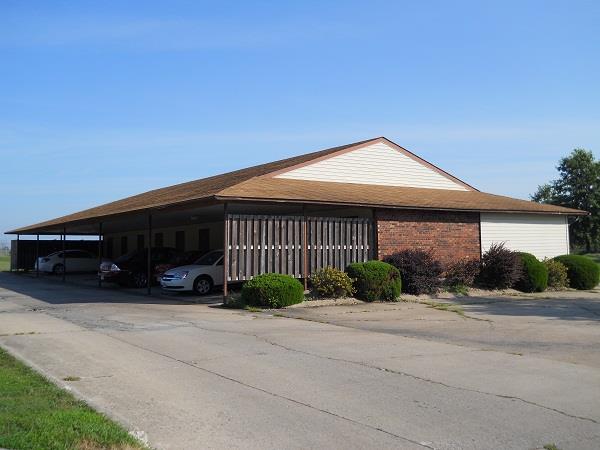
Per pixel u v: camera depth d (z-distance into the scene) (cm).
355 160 2481
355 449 552
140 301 1927
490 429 612
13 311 1656
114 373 857
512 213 2450
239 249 1766
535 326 1363
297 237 1880
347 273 1869
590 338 1196
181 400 715
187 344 1102
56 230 3503
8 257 7369
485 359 975
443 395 746
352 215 2238
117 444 534
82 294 2236
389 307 1716
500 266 2209
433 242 2211
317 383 805
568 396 743
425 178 2684
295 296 1697
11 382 761
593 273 2425
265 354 1007
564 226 2650
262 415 657
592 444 570
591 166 4775
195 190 2447
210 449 550
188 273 2059
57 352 1020
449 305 1794
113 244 4206
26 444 516
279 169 2327
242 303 1691
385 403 707
